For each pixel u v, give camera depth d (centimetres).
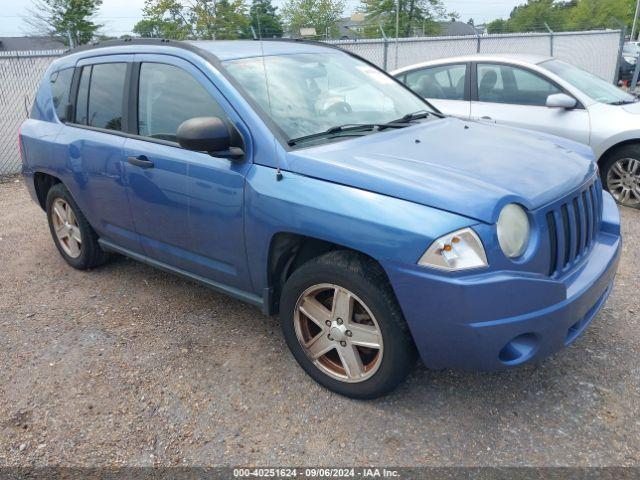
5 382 321
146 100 363
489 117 644
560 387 295
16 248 542
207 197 317
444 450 256
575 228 276
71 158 415
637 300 385
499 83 652
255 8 693
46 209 486
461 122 378
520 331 240
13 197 748
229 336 360
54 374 327
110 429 280
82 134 408
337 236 260
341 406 289
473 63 672
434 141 318
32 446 271
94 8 2536
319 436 269
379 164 273
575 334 273
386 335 262
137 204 368
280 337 356
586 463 244
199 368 327
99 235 443
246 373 320
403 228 242
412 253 240
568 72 642
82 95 420
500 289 233
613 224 316
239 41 385
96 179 396
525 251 248
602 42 1505
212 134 289
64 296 430
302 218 272
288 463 254
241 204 300
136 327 377
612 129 574
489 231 235
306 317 302
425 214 241
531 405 283
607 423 268
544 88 623
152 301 414
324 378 298
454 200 240
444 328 243
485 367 249
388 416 280
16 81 911
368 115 355
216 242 324
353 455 256
